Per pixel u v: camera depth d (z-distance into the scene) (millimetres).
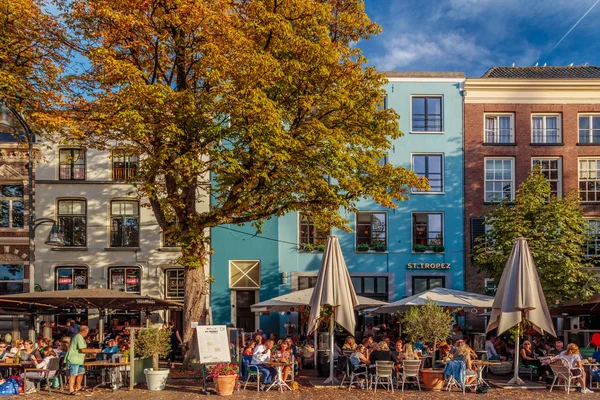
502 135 32031
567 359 16422
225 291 30562
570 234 24188
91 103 20234
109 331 28266
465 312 29516
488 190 31719
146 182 19703
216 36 18766
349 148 20922
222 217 20609
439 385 16844
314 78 19547
